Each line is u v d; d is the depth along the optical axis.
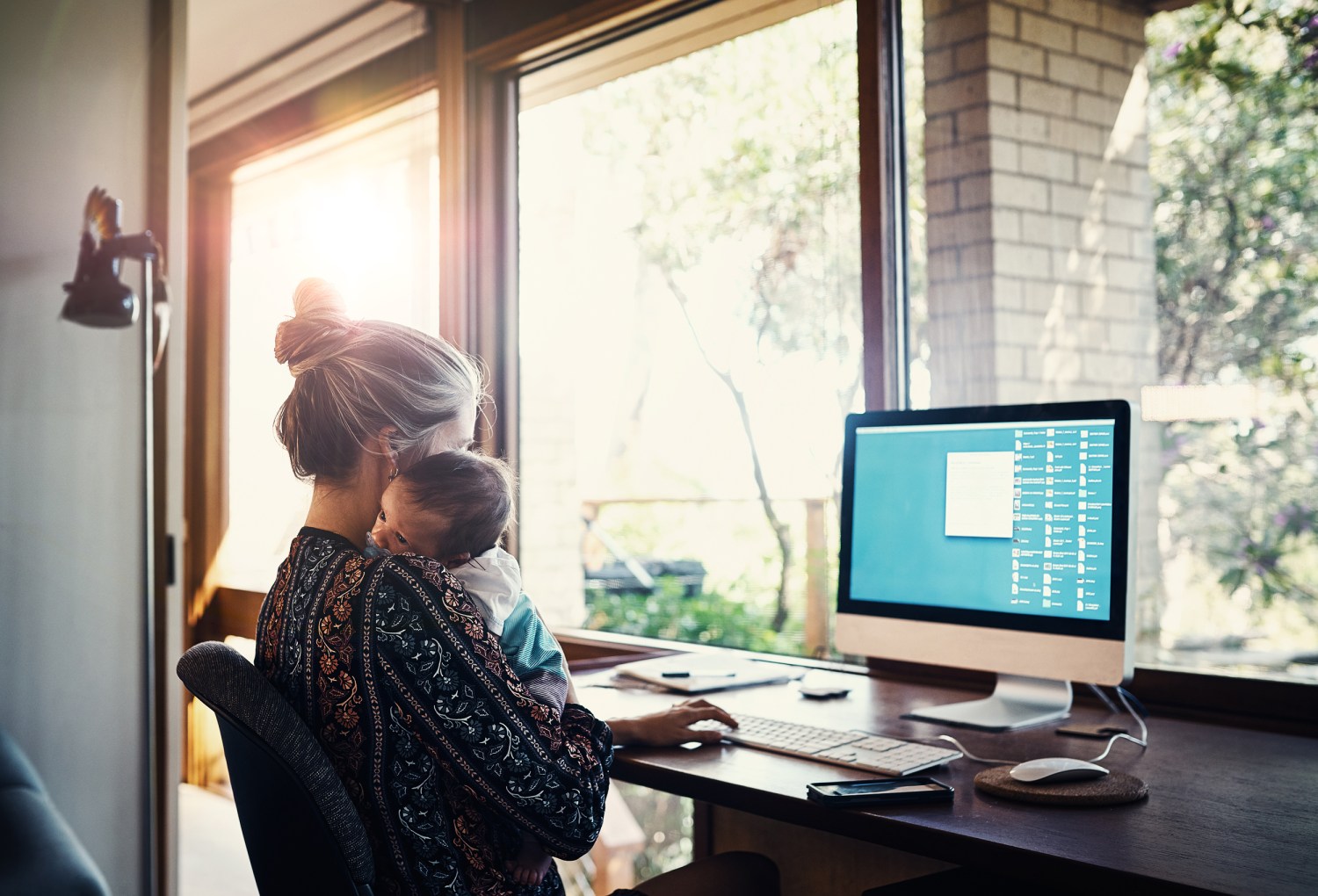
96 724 2.52
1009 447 1.70
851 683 2.11
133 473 2.59
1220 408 1.98
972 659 1.71
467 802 1.16
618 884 3.71
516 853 1.21
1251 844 1.11
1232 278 1.97
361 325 1.27
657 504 4.71
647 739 1.57
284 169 3.94
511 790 1.14
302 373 1.25
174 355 2.65
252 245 4.10
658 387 3.99
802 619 2.84
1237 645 1.94
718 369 3.80
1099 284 2.09
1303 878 1.00
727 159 3.08
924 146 2.27
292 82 3.82
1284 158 1.93
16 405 2.43
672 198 3.50
